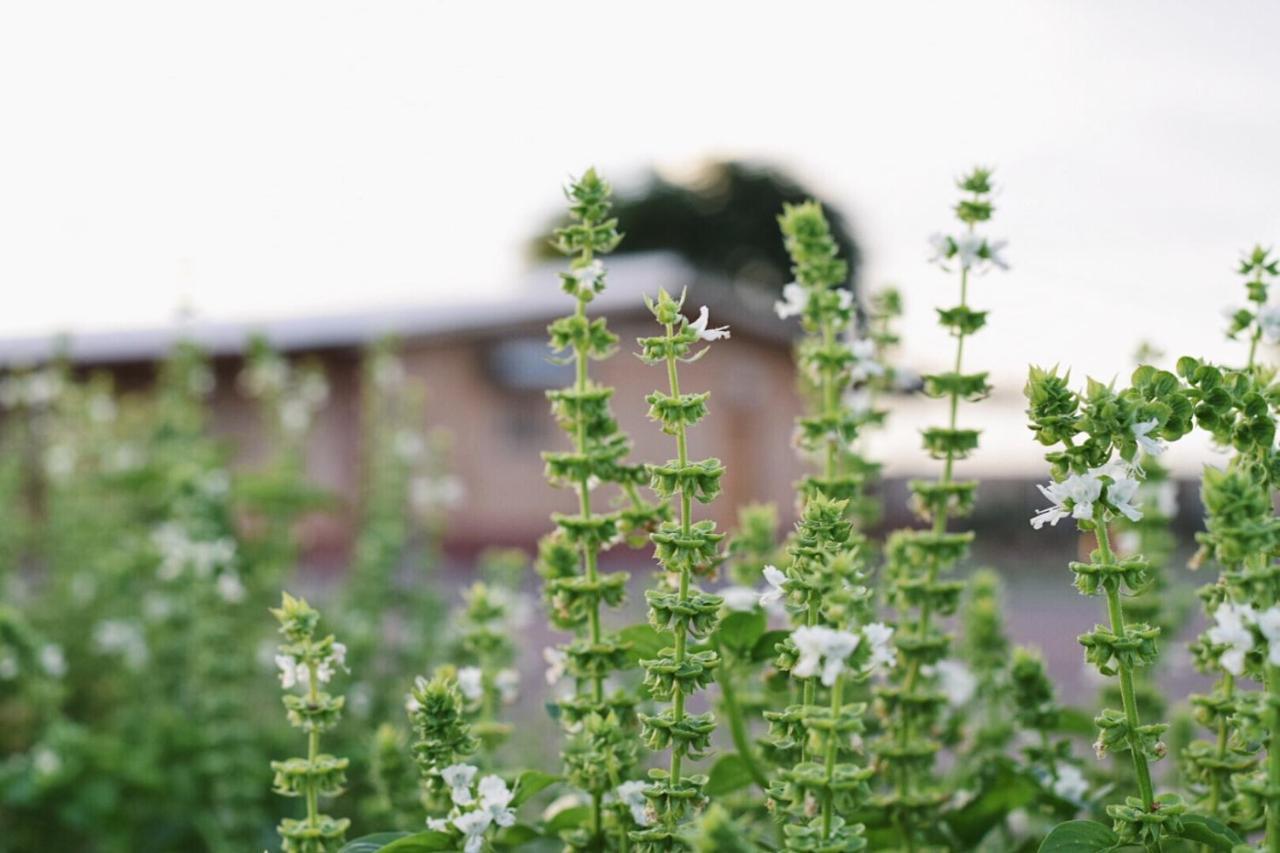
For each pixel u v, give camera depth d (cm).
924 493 321
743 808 314
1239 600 200
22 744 704
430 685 266
